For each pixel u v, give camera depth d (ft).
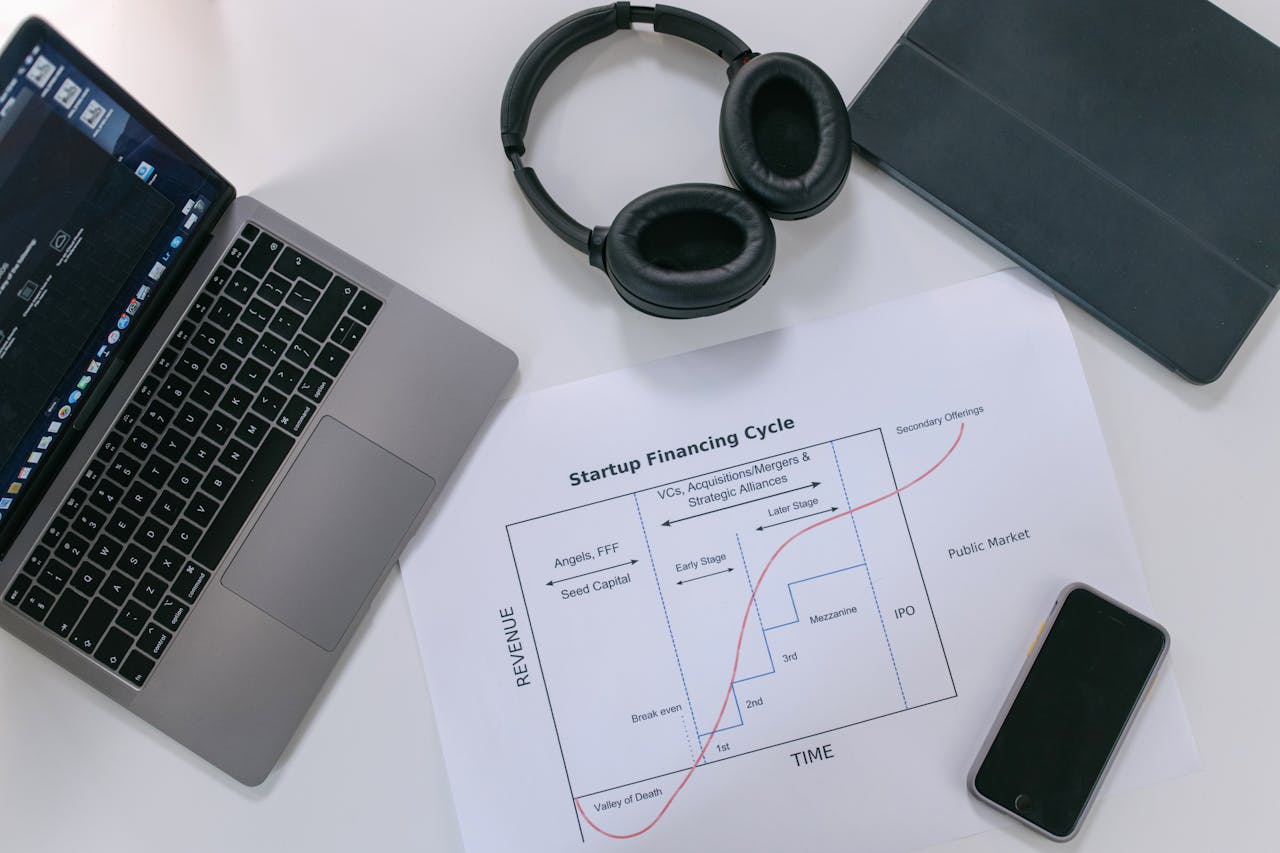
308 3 1.92
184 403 1.81
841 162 1.74
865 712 1.85
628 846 1.83
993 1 1.90
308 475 1.81
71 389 1.73
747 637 1.86
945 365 1.90
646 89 1.93
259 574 1.79
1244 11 1.96
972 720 1.85
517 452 1.87
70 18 1.90
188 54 1.90
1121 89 1.89
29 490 1.74
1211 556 1.89
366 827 1.83
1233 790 1.85
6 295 1.58
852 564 1.88
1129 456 1.91
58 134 1.53
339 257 1.84
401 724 1.84
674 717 1.84
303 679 1.79
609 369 1.89
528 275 1.89
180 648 1.78
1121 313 1.86
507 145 1.82
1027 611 1.87
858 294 1.91
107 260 1.68
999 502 1.89
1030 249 1.87
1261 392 1.91
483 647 1.84
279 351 1.82
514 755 1.83
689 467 1.88
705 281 1.68
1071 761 1.80
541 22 1.93
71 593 1.77
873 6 1.94
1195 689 1.87
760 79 1.75
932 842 1.83
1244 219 1.87
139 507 1.79
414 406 1.83
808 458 1.89
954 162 1.88
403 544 1.82
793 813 1.83
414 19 1.92
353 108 1.91
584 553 1.86
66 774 1.83
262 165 1.90
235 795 1.83
